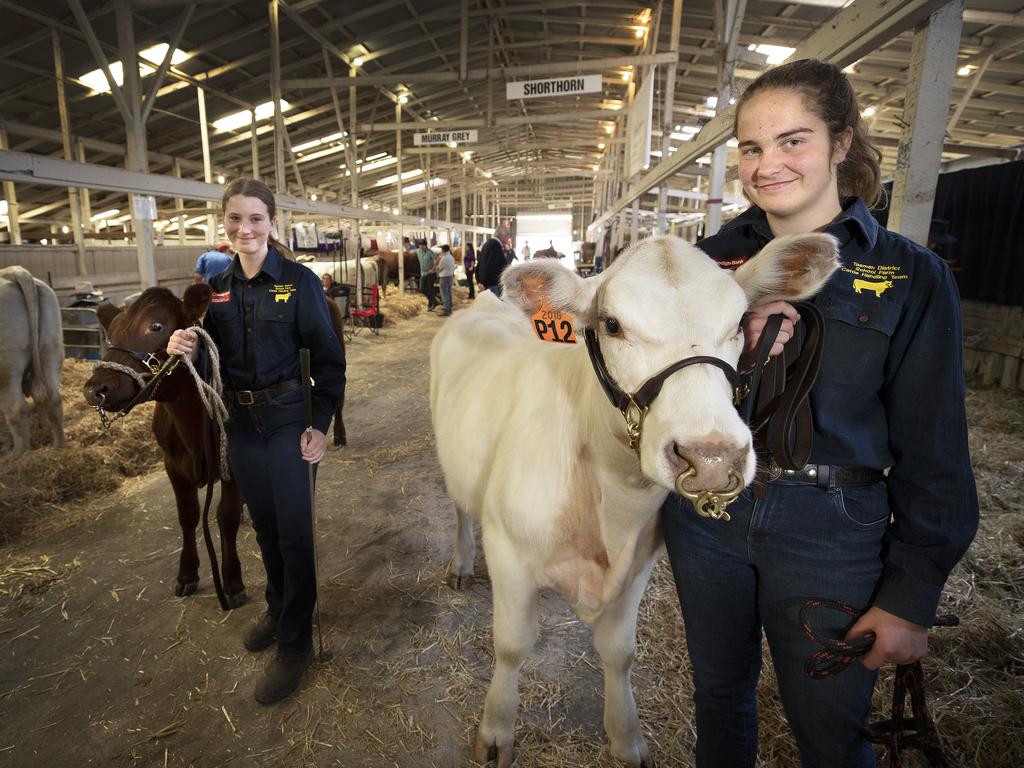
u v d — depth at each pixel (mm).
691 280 1027
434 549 2988
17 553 2959
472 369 2068
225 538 2451
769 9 8023
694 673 1264
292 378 2012
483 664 2166
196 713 1965
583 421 1362
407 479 3896
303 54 10883
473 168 26844
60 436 4051
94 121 10273
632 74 13008
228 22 8875
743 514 1083
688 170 8672
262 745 1841
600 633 1655
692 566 1185
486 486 1700
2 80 8359
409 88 14641
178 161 12875
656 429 952
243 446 2020
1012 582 2484
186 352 1889
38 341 3881
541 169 30328
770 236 1171
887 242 985
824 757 1057
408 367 7543
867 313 957
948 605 2316
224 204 1924
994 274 5750
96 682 2100
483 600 2549
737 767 1260
